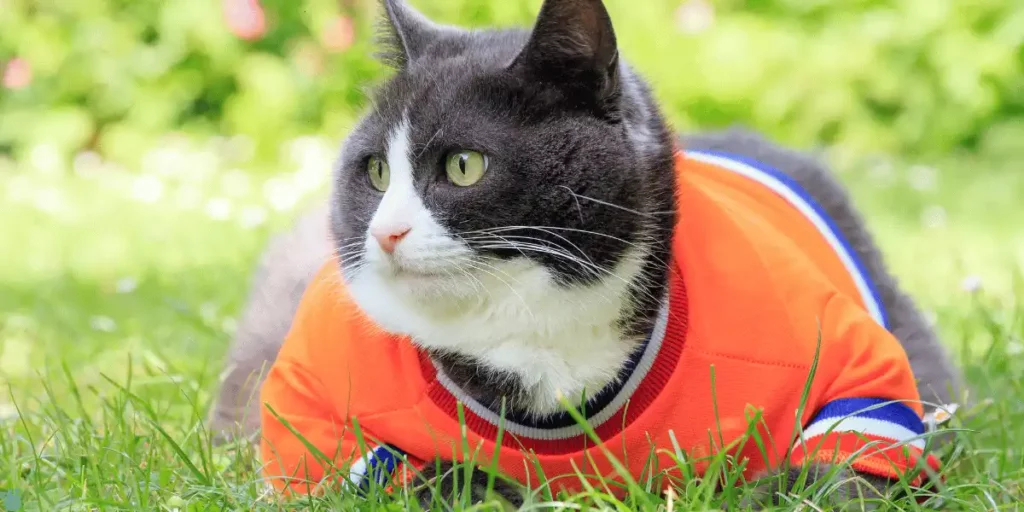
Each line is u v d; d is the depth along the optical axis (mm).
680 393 2021
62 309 3850
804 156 2828
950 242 4938
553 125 1935
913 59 7203
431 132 1950
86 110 7293
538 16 1909
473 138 1928
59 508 1932
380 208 1965
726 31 7117
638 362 2014
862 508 1815
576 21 1917
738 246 2094
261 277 2883
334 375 2127
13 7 7344
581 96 1959
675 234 2078
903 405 2033
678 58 7059
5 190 6480
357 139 2105
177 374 2838
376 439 2092
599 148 1935
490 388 2023
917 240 4969
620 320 1996
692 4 7066
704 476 1936
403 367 2078
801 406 1957
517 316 1965
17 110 7277
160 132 7223
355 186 2088
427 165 1956
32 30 7297
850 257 2438
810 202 2498
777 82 7070
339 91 7094
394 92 2059
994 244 4871
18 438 2367
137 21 7418
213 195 6027
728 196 2342
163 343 3355
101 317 3615
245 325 2791
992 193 6125
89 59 7293
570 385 2002
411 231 1921
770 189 2455
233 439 2359
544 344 1996
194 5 7234
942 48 7164
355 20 7098
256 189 6031
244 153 7008
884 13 7293
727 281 2055
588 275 1938
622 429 2025
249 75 7176
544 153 1918
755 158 2758
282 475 2098
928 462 2051
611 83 1960
